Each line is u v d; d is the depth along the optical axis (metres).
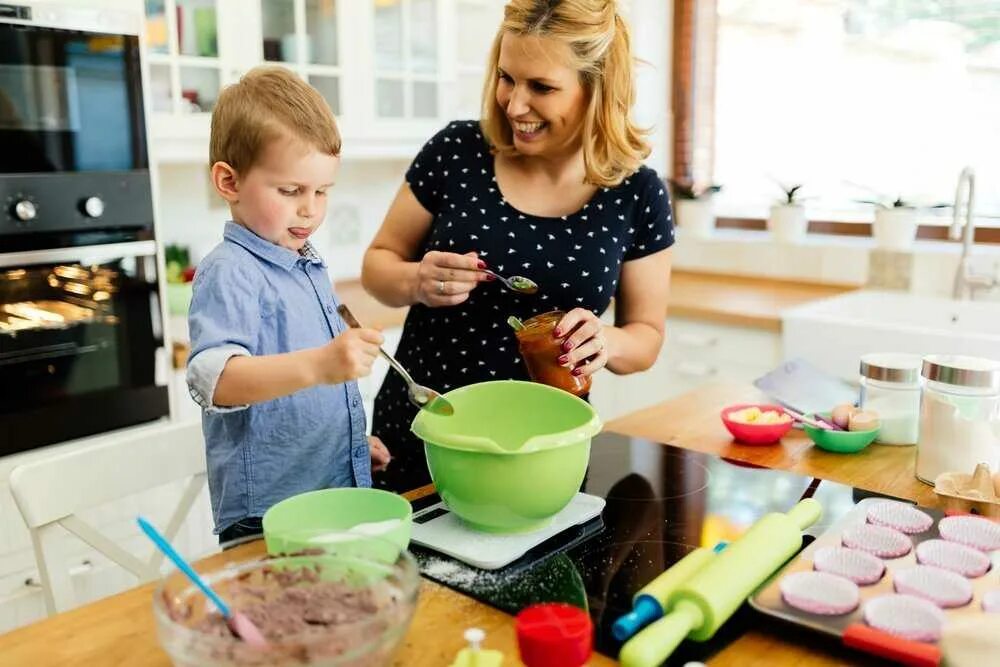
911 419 1.43
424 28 2.75
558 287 1.52
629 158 1.49
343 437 1.33
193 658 0.69
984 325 2.58
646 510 1.16
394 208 1.65
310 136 1.16
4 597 1.95
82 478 1.27
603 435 1.50
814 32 2.99
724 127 3.29
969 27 2.68
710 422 1.58
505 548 1.02
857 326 2.40
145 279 2.11
